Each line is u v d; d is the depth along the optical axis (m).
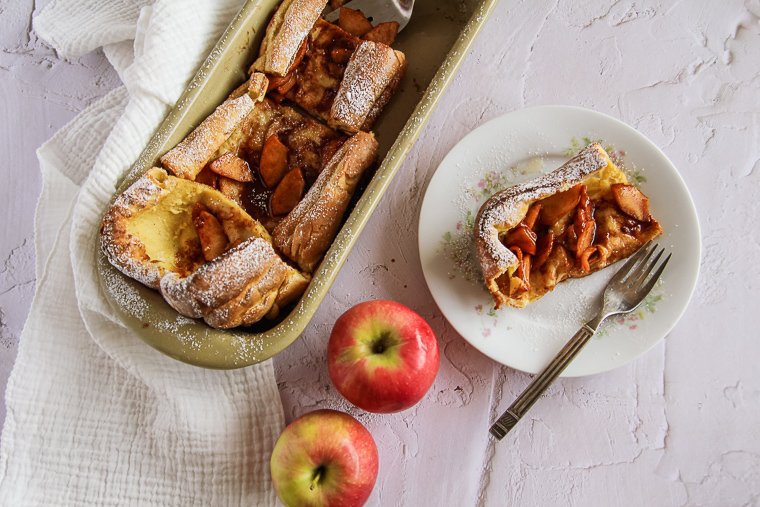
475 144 0.66
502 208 0.62
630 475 0.65
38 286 0.64
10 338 0.68
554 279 0.64
